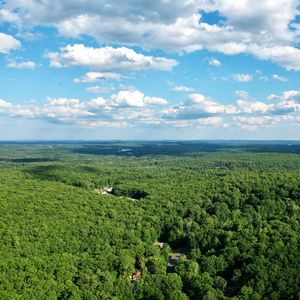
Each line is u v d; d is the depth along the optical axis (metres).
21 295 88.69
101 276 102.00
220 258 113.12
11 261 100.88
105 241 125.19
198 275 104.94
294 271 101.19
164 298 98.00
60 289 94.00
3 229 122.50
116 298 95.50
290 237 117.62
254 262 105.94
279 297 97.88
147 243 133.38
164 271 113.00
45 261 104.31
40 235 121.38
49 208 149.50
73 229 129.00
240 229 130.88
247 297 95.31
